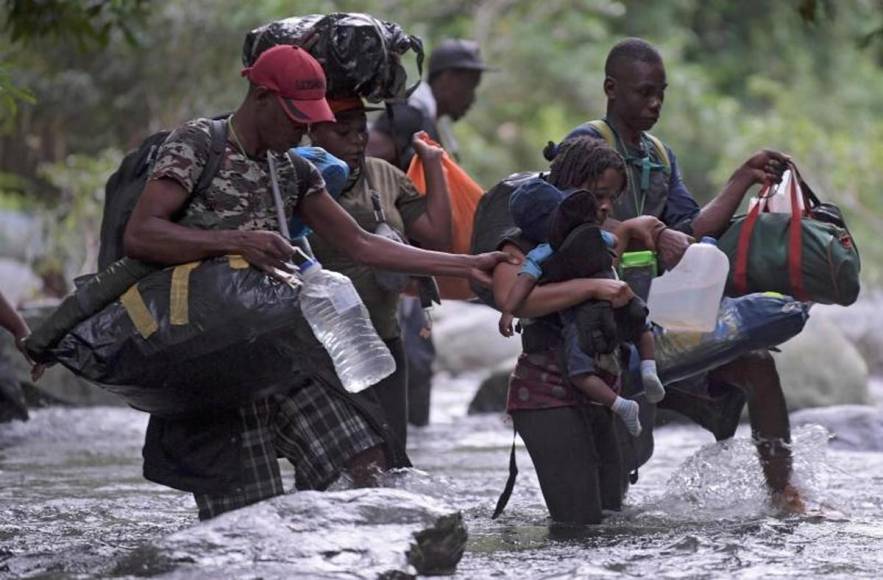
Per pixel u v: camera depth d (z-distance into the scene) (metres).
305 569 12.16
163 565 12.38
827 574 13.81
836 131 79.44
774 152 17.83
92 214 46.56
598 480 16.77
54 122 50.62
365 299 17.97
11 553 15.13
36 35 30.83
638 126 17.77
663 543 15.48
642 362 16.28
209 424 14.90
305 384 15.13
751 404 18.02
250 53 16.72
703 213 17.72
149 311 13.87
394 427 18.44
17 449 26.03
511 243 15.85
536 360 16.55
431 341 29.33
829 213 17.91
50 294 48.94
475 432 28.75
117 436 27.97
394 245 15.41
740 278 17.36
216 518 13.12
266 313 13.74
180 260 13.95
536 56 70.81
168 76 48.78
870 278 60.41
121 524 17.47
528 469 22.86
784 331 17.11
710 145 76.62
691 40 89.19
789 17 93.19
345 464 14.94
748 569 14.03
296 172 14.84
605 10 72.81
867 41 35.31
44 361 14.34
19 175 55.19
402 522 13.33
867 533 16.09
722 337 17.08
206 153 14.25
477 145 66.88
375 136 21.64
